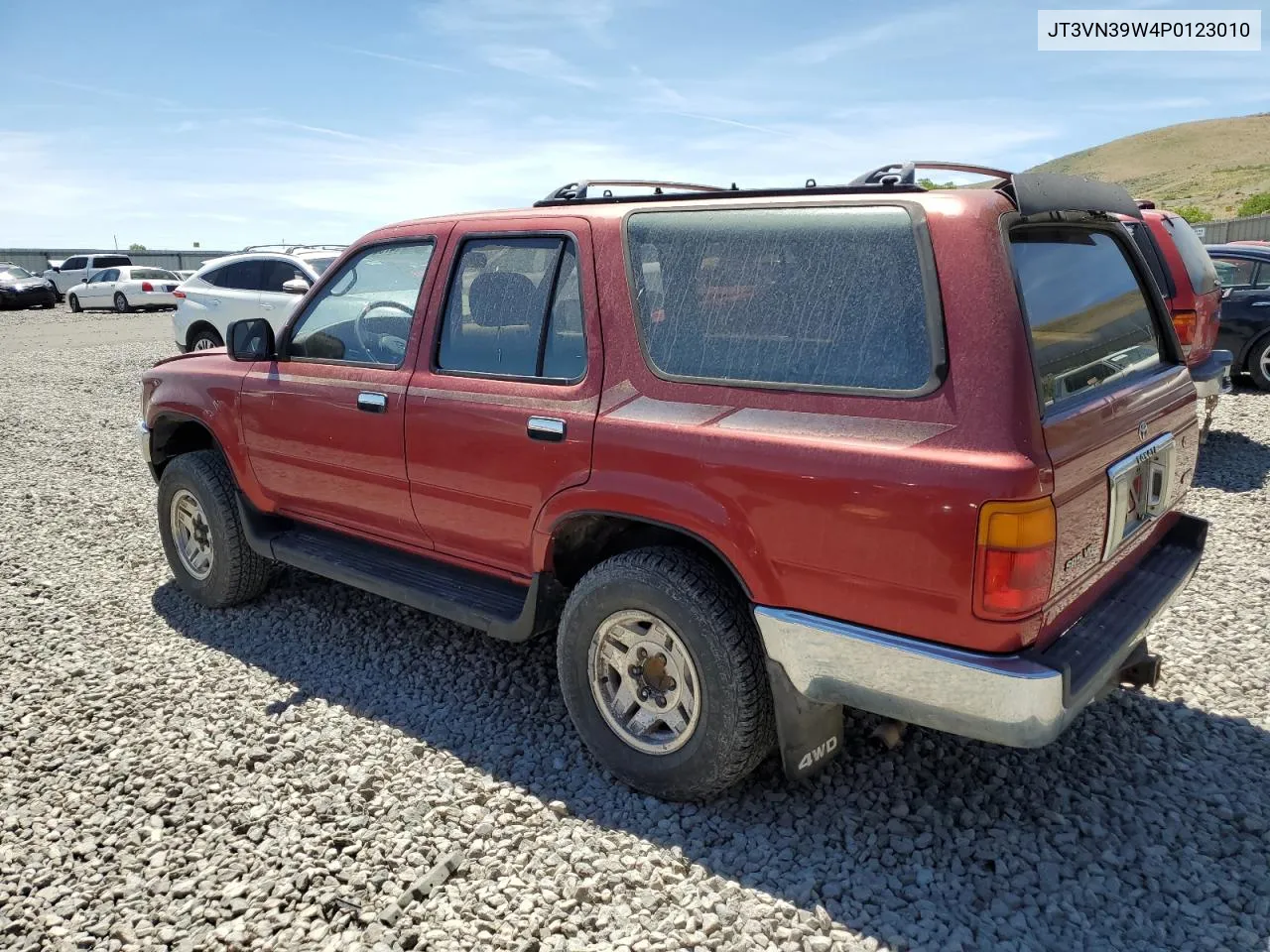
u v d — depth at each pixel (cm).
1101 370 291
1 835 305
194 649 443
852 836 291
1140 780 317
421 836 297
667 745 304
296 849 292
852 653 261
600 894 268
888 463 248
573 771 333
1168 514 337
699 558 297
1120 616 280
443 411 355
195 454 480
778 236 283
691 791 301
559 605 347
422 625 462
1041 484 234
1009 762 330
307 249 1280
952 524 238
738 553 278
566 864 281
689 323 298
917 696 254
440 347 367
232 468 457
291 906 269
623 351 310
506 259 349
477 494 349
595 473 308
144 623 476
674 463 288
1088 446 259
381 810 311
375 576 396
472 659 423
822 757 298
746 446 273
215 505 462
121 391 1272
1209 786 313
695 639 287
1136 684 312
